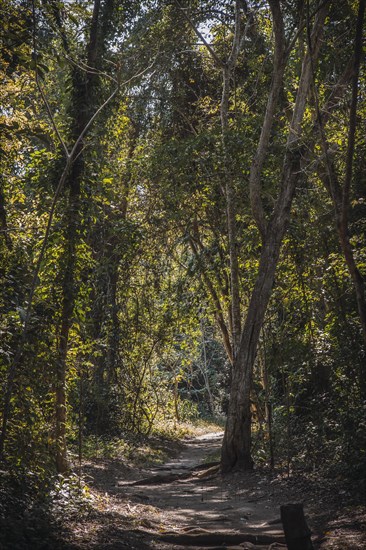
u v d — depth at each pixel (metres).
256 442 18.31
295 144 16.22
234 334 18.25
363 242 14.12
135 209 22.39
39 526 8.09
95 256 20.77
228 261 21.00
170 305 23.25
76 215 11.83
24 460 9.12
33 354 9.18
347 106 14.88
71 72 13.94
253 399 19.91
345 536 8.40
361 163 14.76
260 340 18.44
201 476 17.00
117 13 17.88
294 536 6.45
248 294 19.84
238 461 16.67
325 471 13.05
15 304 8.81
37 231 11.48
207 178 19.30
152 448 23.80
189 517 11.45
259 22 21.23
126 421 26.02
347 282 13.83
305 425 14.75
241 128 19.22
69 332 11.96
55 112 17.89
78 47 15.70
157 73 22.59
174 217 20.92
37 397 9.70
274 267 16.81
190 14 20.86
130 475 17.31
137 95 23.12
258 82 21.91
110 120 19.91
